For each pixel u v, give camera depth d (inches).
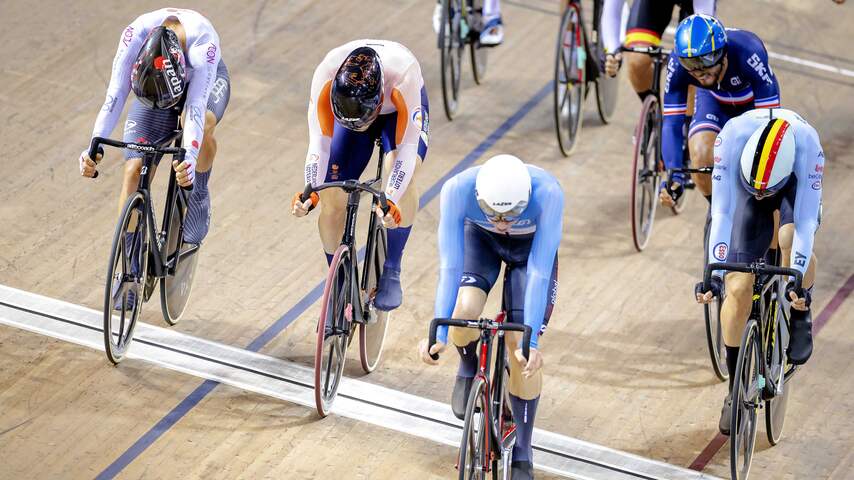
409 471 580.7
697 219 800.9
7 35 938.1
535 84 935.7
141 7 989.8
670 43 999.0
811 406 639.1
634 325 697.6
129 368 636.1
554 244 517.3
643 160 755.4
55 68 903.7
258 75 915.4
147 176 611.2
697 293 551.8
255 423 605.3
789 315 595.5
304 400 624.4
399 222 573.9
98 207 767.7
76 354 642.8
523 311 530.6
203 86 623.2
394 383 643.5
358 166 621.6
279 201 788.0
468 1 885.8
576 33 832.3
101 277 707.4
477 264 542.6
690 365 668.1
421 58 947.3
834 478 589.0
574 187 821.2
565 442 606.5
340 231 626.2
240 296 702.5
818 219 578.2
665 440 611.8
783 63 962.7
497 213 491.2
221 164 818.2
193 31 624.7
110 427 596.1
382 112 613.9
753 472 591.8
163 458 578.6
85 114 856.9
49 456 574.6
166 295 650.2
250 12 992.9
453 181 522.9
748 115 576.4
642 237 762.8
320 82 597.0
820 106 913.5
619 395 642.8
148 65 583.8
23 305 676.7
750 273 565.6
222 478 569.3
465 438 488.7
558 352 672.4
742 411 556.1
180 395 621.0
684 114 693.3
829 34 1008.2
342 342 609.0
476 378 499.2
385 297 639.8
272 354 657.6
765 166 542.0
